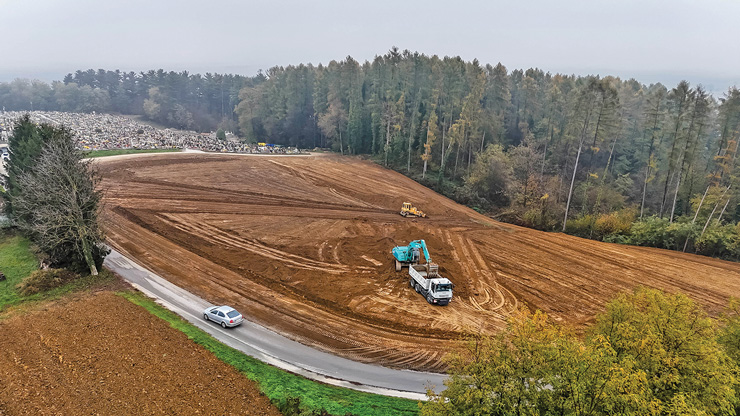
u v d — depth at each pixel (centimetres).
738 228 4419
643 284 3512
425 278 3069
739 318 1880
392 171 7481
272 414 1734
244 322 2611
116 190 5194
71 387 1744
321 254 3797
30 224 3356
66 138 3116
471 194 6319
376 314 2839
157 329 2344
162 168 6319
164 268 3316
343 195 5888
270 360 2222
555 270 3741
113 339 2172
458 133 6819
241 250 3788
